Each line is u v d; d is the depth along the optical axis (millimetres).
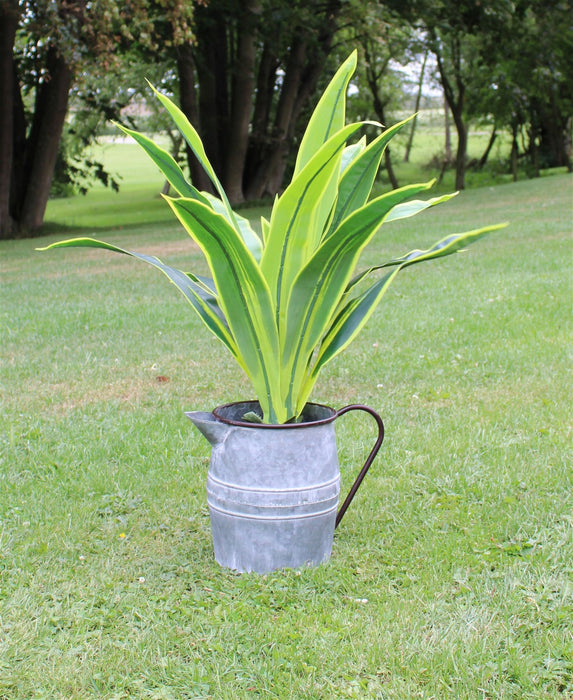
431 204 2889
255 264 2660
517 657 2379
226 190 24484
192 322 7691
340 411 3074
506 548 3072
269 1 20703
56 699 2242
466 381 5457
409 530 3289
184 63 21859
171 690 2279
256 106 25812
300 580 2855
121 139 66938
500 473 3830
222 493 2918
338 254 2709
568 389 5141
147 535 3295
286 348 2902
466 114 39625
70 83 19469
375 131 32281
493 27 23625
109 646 2490
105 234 19078
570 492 3582
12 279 11406
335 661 2389
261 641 2498
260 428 2832
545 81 27938
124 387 5477
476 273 9742
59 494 3688
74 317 8062
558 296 8039
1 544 3160
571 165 38281
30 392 5406
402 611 2645
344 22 26594
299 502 2863
